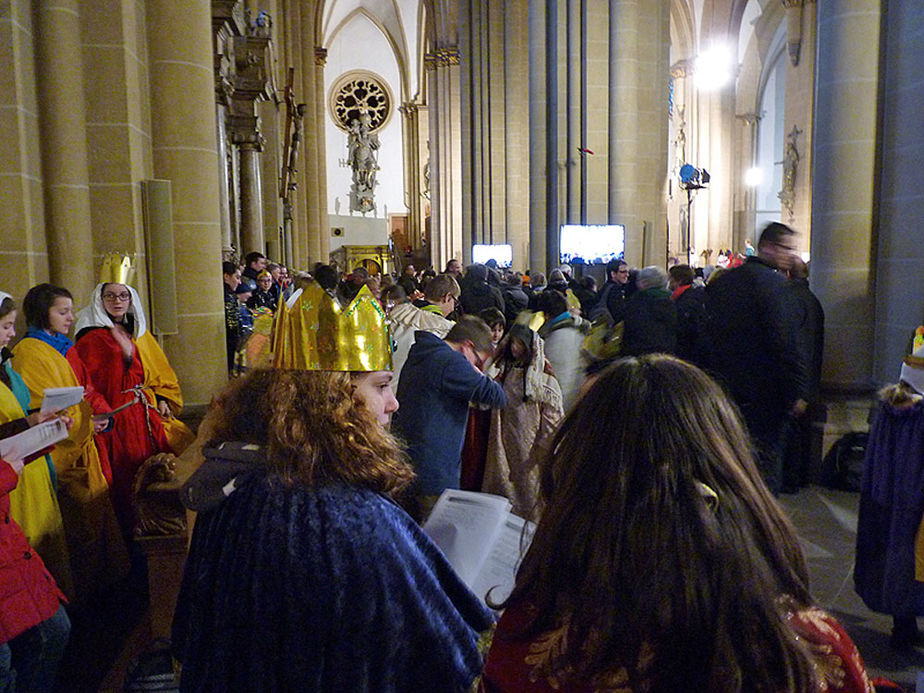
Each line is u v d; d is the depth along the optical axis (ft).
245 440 4.48
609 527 2.89
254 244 38.93
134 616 12.66
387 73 133.18
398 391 11.56
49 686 8.89
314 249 81.20
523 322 13.55
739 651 2.67
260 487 4.26
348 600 3.98
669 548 2.78
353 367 4.60
